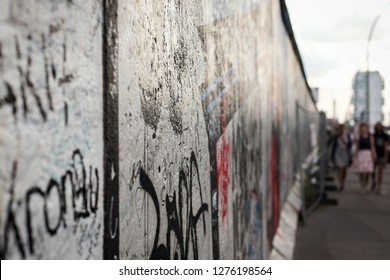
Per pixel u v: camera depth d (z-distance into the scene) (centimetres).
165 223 155
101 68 107
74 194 93
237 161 324
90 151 100
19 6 77
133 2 127
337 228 764
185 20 183
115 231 114
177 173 170
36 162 80
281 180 730
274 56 645
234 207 307
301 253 600
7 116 73
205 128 218
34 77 80
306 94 1734
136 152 129
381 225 787
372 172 1205
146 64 138
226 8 283
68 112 91
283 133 793
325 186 1287
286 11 750
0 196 71
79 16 97
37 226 80
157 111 147
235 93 318
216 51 248
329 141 1852
